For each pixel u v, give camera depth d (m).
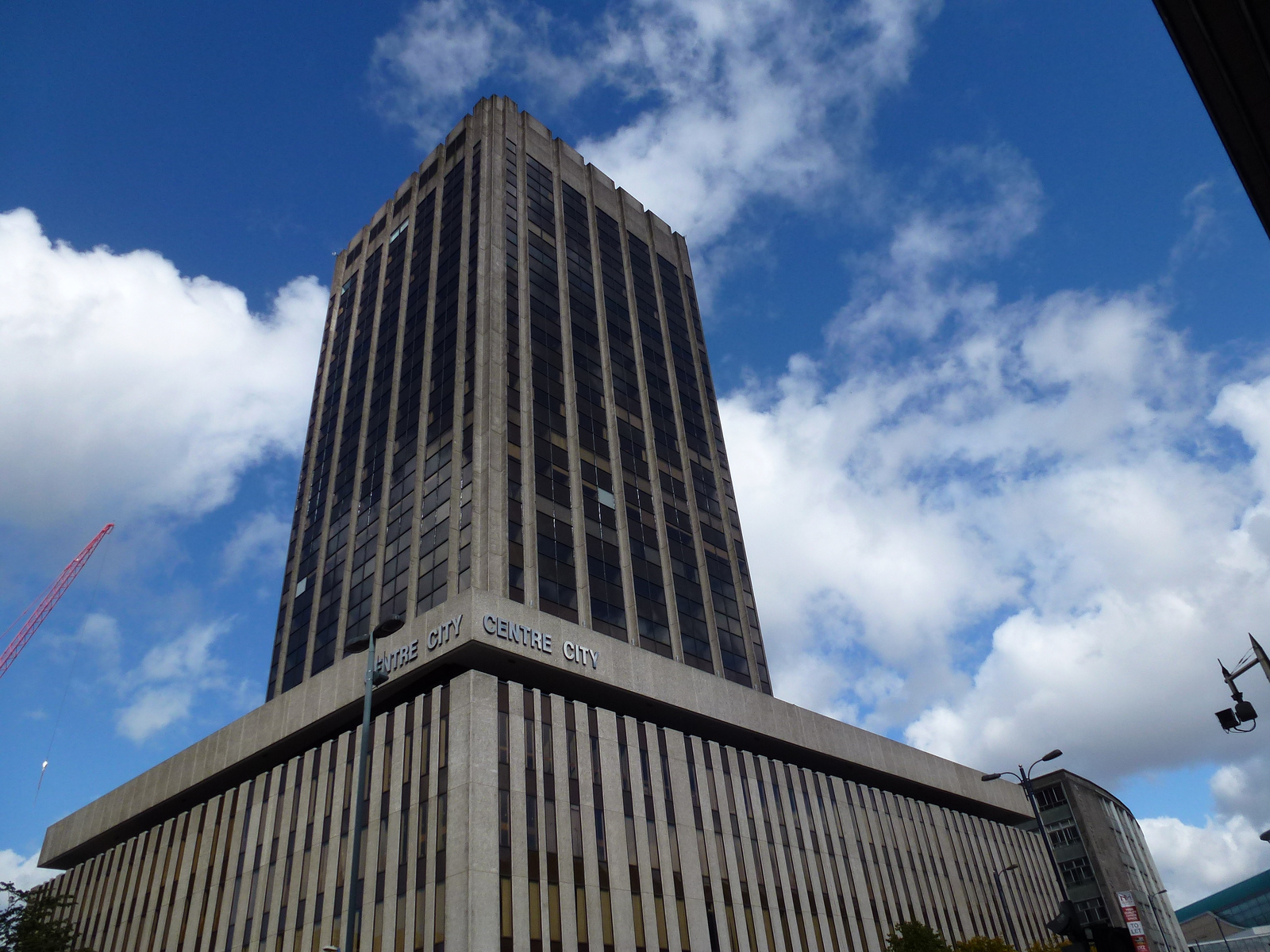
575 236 92.19
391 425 79.94
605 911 47.56
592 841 49.38
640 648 61.88
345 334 97.38
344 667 59.88
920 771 81.19
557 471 71.12
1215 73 16.39
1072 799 107.56
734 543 84.00
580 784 50.88
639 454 80.56
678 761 58.03
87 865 69.88
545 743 50.56
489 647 52.44
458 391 73.25
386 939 44.78
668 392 89.56
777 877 58.91
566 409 76.31
